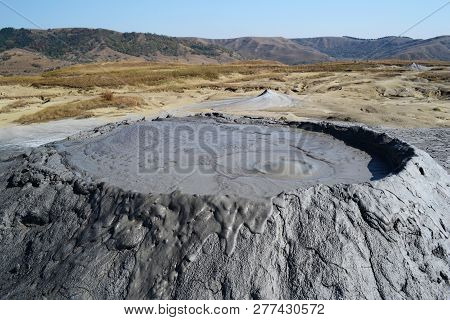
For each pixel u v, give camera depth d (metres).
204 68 44.19
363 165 7.56
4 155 13.66
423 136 15.01
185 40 170.00
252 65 53.16
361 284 4.99
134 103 23.95
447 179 7.45
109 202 6.16
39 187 7.35
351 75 38.22
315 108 22.59
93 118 20.59
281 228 5.39
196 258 5.22
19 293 5.62
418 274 5.27
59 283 5.49
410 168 6.70
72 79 34.41
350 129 9.45
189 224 5.47
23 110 23.23
